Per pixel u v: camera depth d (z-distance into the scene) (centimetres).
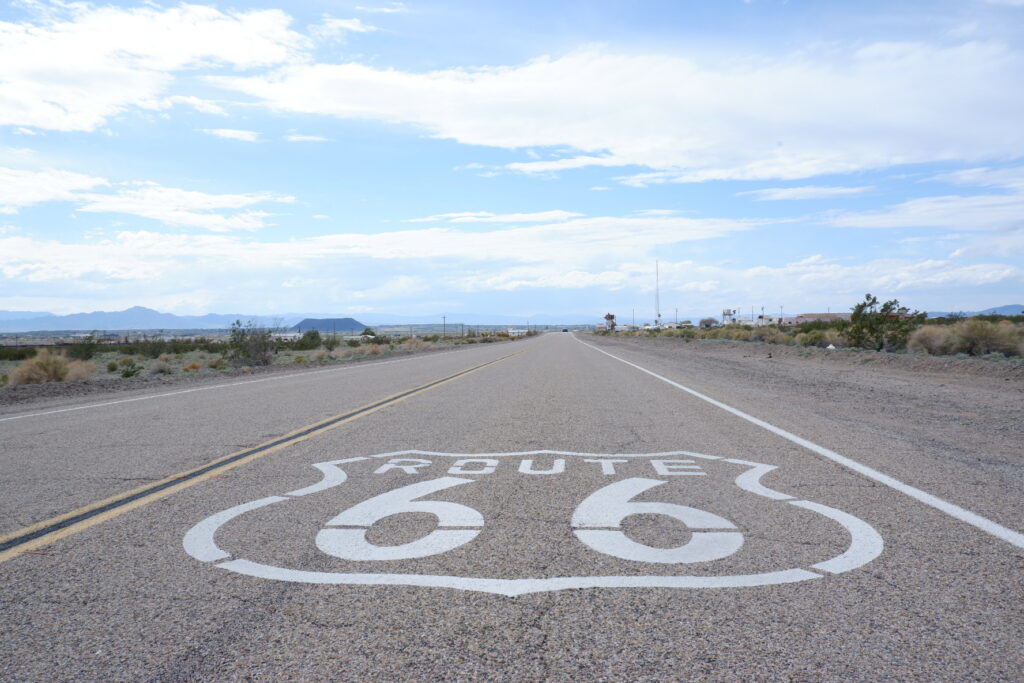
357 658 292
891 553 423
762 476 651
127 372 2736
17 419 1171
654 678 273
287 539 458
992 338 2411
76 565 410
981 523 489
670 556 418
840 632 313
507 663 286
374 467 702
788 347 3384
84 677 278
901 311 2941
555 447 819
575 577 383
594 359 3112
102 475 675
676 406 1239
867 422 1030
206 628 322
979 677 273
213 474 672
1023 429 959
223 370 2897
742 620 326
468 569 397
